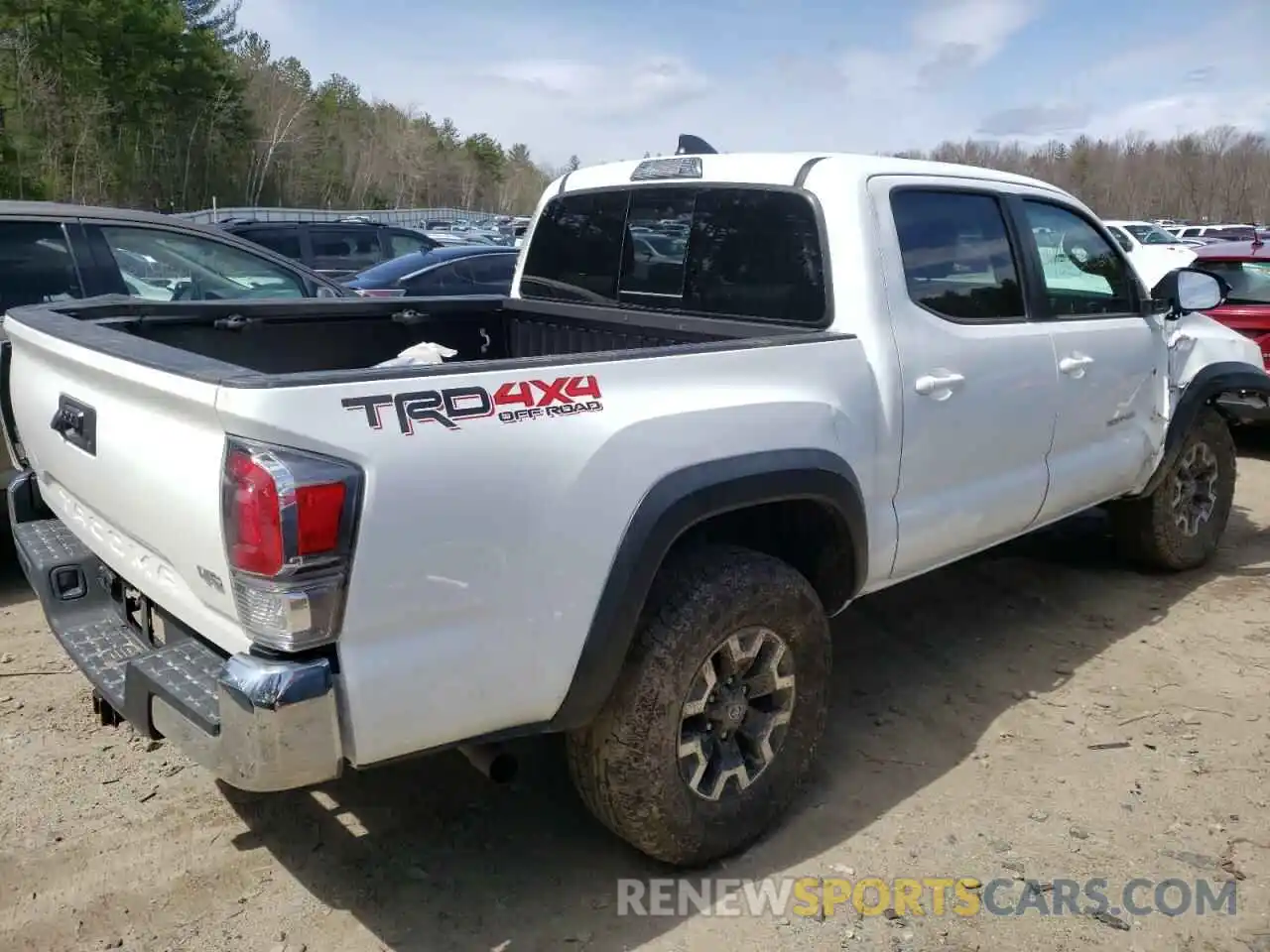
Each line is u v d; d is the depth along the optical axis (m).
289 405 2.07
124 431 2.49
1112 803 3.31
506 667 2.41
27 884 2.85
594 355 2.60
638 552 2.56
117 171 48.56
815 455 2.97
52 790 3.29
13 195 41.44
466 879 2.93
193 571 2.32
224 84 57.06
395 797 3.32
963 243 3.70
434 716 2.32
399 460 2.18
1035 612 4.91
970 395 3.62
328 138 75.44
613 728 2.69
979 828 3.18
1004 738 3.73
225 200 57.50
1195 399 4.92
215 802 3.26
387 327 4.20
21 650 4.30
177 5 54.47
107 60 48.84
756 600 2.84
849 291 3.31
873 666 4.33
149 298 5.46
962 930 2.73
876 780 3.45
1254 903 2.84
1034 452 4.04
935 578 5.34
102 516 2.80
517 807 3.28
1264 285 7.86
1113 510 5.22
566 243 4.34
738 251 3.63
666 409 2.66
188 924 2.71
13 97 43.09
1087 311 4.34
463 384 2.32
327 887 2.88
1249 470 7.73
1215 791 3.38
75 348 2.66
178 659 2.46
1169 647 4.52
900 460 3.38
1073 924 2.75
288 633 2.09
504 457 2.34
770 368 2.97
